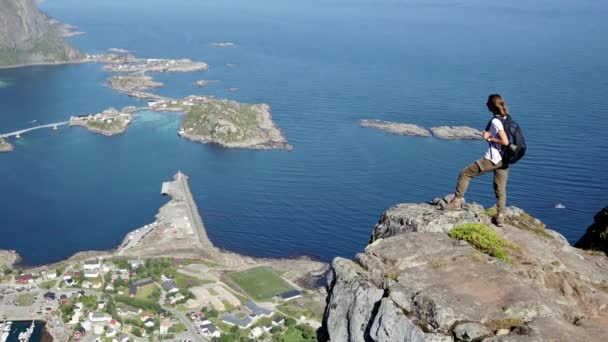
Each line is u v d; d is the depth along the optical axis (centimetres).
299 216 19500
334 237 18150
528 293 2223
